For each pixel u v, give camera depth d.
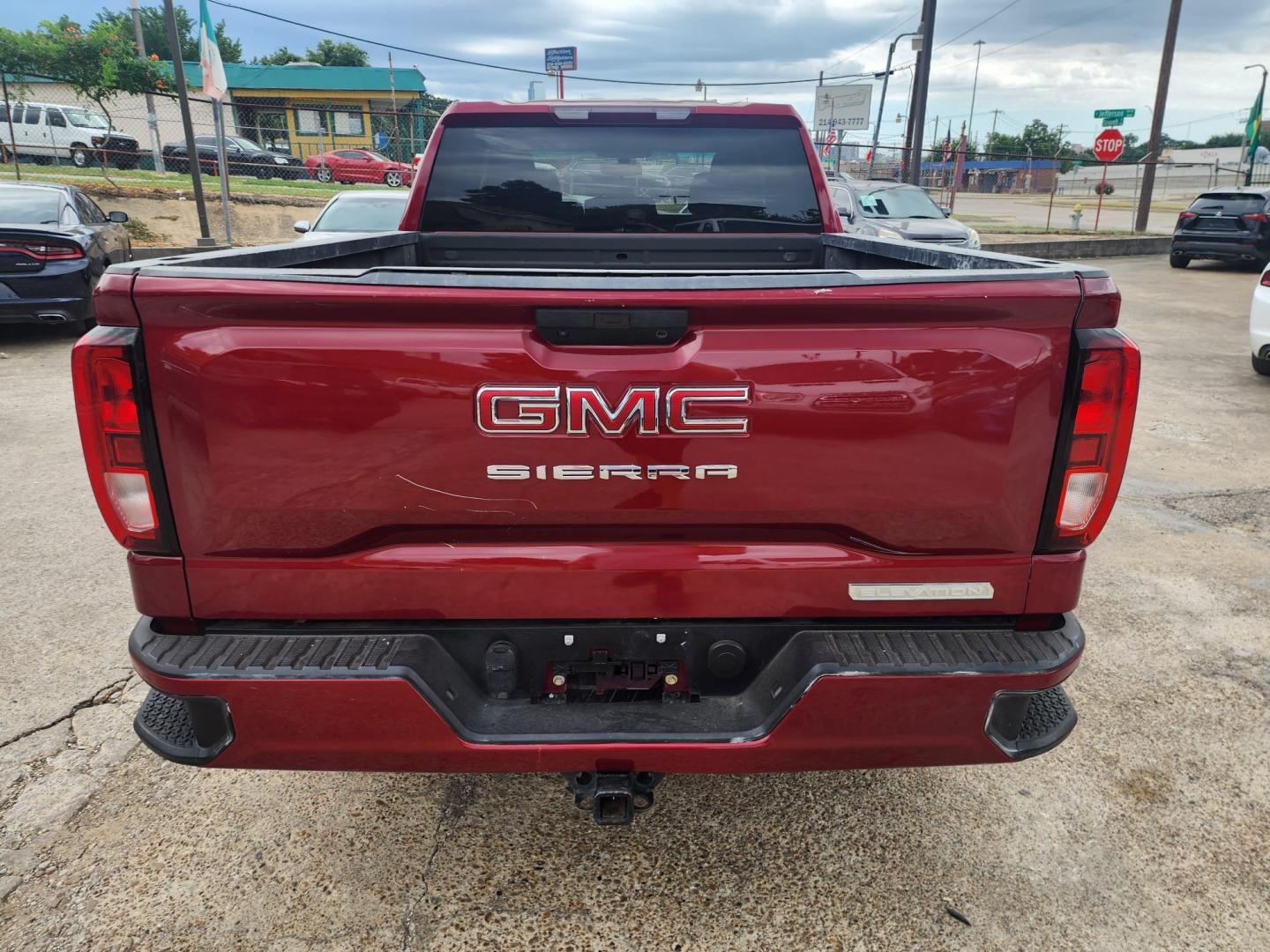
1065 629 1.97
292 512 1.80
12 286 8.45
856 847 2.49
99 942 2.13
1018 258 2.16
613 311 1.72
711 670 1.97
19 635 3.58
